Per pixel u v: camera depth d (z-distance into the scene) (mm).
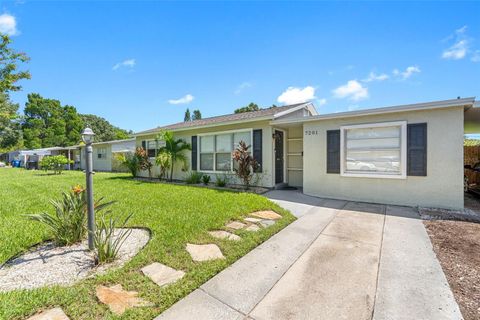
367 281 2367
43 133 41625
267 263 2762
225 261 2729
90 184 2932
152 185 9062
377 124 5961
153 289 2156
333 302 2037
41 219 3082
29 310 1830
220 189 7895
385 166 5988
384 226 4137
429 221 4395
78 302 1949
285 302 2039
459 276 2441
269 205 5480
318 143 6879
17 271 2512
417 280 2373
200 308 1945
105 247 2723
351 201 6234
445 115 5207
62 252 2959
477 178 6906
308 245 3311
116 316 1785
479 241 3391
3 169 22781
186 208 5016
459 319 1817
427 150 5395
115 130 52438
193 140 10203
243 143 7938
